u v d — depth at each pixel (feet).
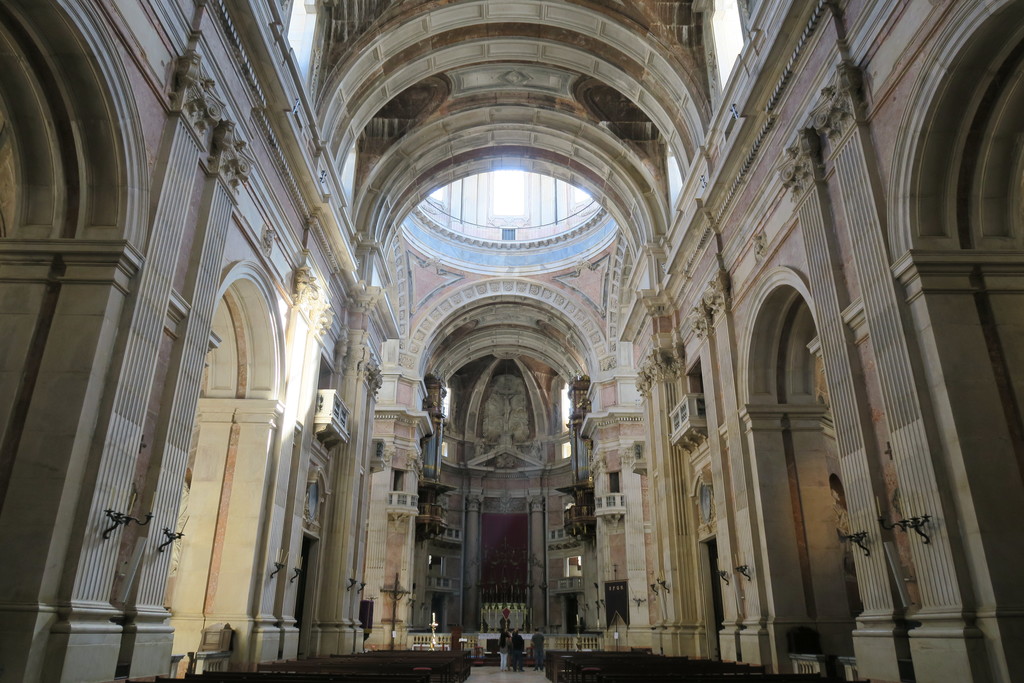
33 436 18.44
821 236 27.20
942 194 21.99
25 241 20.01
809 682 20.15
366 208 54.60
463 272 98.53
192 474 33.63
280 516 35.32
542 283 98.32
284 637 35.14
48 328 19.62
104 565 19.19
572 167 60.59
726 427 38.68
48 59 18.84
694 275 46.68
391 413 90.53
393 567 87.35
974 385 20.15
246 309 34.50
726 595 38.91
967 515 19.10
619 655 46.96
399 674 21.65
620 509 87.20
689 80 44.06
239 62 28.60
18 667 16.31
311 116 37.37
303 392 39.83
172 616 30.99
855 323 25.20
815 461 34.76
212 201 26.18
